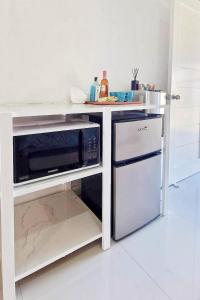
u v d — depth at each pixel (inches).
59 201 67.4
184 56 91.1
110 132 51.7
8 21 53.6
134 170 58.7
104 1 69.2
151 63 86.5
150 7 82.3
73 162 47.6
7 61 54.8
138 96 68.0
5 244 38.7
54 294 43.4
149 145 62.2
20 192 39.8
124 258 52.6
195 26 93.7
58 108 46.5
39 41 58.7
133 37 78.8
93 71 70.1
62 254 47.7
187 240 59.5
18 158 39.5
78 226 56.8
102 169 51.5
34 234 53.2
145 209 64.4
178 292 43.7
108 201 53.7
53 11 59.7
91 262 51.4
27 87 58.7
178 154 97.0
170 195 87.0
